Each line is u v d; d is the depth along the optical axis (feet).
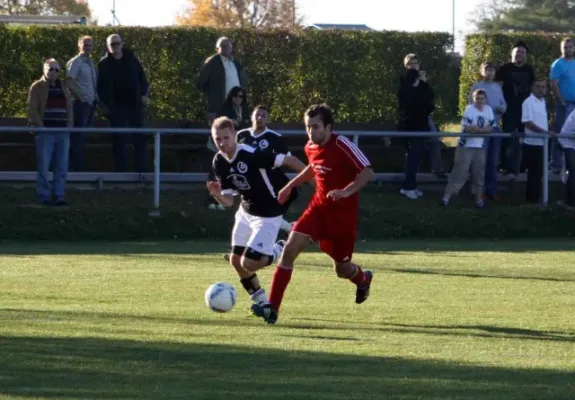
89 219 106.52
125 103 117.91
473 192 117.29
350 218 59.21
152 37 140.36
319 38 143.84
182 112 141.49
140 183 114.21
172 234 107.45
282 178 60.23
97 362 44.70
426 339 52.11
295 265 84.89
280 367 44.34
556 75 124.47
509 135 117.08
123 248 97.71
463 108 150.20
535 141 116.88
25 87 137.80
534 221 114.11
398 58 145.69
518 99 124.57
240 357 46.39
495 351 49.01
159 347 48.39
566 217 114.62
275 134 67.82
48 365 43.91
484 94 116.26
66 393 39.04
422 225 111.65
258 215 60.03
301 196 112.47
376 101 145.59
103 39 139.33
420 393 39.78
